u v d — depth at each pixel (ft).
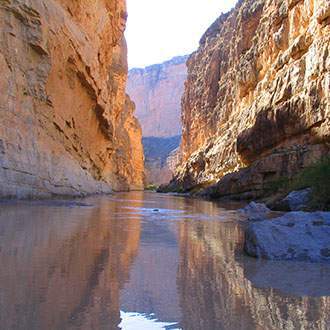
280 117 89.30
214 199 109.81
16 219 32.63
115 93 166.20
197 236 28.22
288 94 90.12
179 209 62.23
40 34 63.16
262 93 114.73
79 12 92.32
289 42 106.83
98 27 107.76
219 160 148.05
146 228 32.35
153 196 135.54
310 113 77.15
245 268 17.29
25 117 60.70
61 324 9.21
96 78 98.37
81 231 27.63
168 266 17.11
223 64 203.72
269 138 96.07
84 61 87.15
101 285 13.17
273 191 80.28
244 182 94.79
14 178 53.78
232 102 169.68
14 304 10.49
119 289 12.80
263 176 88.07
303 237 21.06
